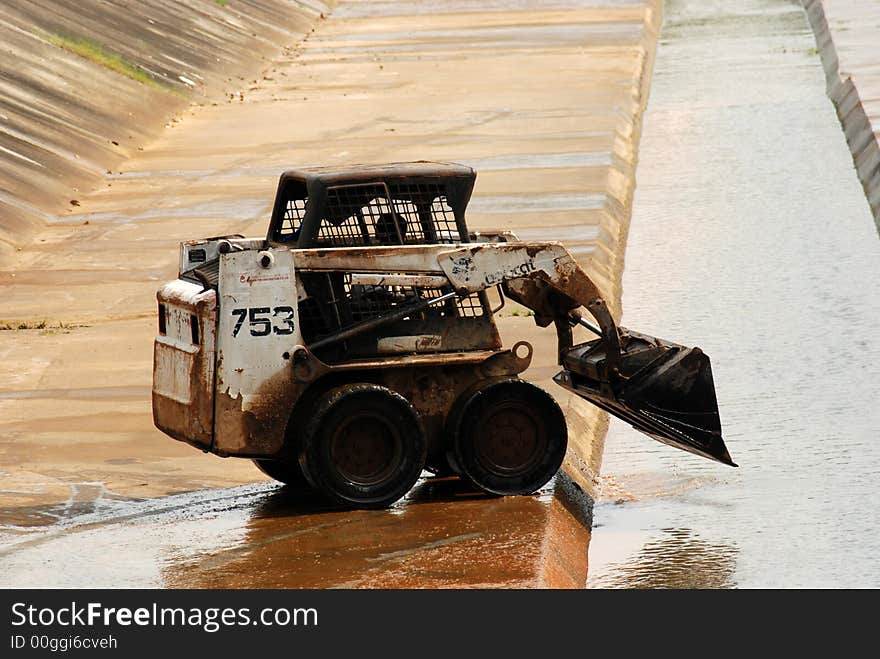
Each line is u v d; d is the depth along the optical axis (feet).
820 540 91.15
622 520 96.53
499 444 91.35
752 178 222.07
